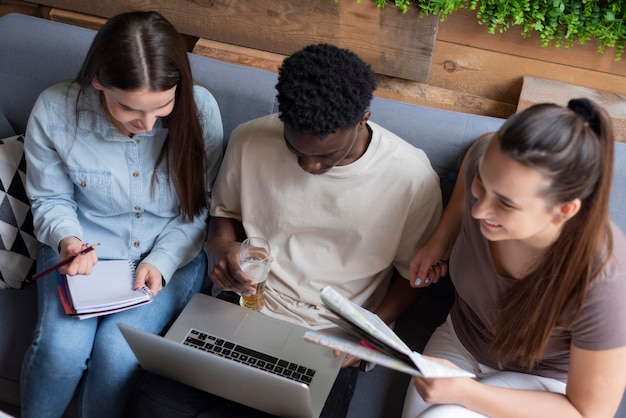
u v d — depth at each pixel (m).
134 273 1.69
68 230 1.62
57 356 1.55
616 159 1.57
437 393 1.29
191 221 1.76
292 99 1.28
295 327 1.60
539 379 1.46
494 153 1.10
